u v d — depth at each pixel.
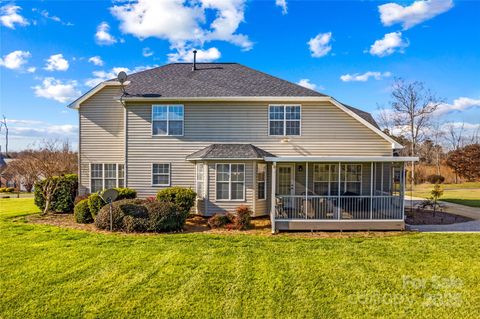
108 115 16.12
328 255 8.27
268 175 14.78
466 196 25.11
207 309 5.41
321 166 15.12
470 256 8.22
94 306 5.48
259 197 14.34
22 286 6.20
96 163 16.09
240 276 6.78
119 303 5.59
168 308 5.43
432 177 38.75
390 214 11.69
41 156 28.97
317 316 5.21
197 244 9.28
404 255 8.28
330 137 14.92
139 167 15.16
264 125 15.02
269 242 9.68
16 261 7.60
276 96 14.76
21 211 15.88
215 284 6.38
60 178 15.76
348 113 14.84
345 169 15.18
